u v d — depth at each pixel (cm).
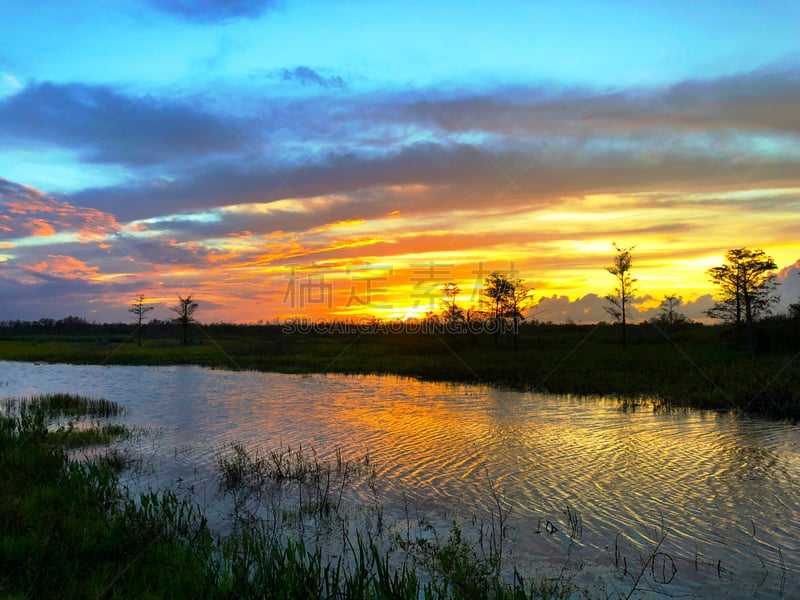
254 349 4759
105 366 4084
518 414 1820
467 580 617
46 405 2023
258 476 1086
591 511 910
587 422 1672
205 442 1410
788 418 1725
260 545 695
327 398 2231
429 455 1270
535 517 884
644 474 1113
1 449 1184
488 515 892
